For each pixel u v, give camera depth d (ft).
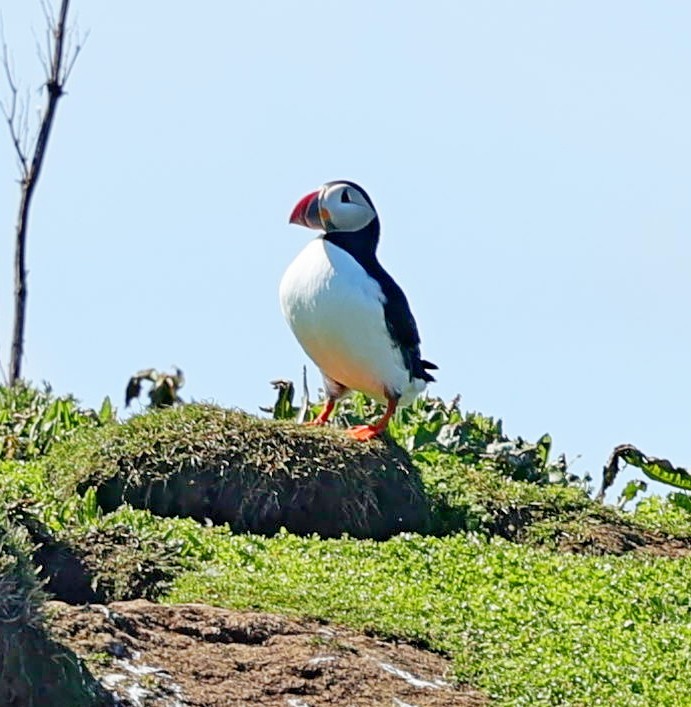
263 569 45.24
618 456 61.16
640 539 54.60
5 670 32.58
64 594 43.06
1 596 32.89
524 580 46.52
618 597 46.14
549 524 53.83
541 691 38.60
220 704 35.55
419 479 53.62
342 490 51.57
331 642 38.81
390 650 39.58
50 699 33.14
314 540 48.55
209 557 45.73
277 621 39.37
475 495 54.39
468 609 43.52
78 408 63.57
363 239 56.34
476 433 61.77
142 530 46.65
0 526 34.09
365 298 54.49
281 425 53.21
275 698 36.35
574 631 42.78
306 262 55.47
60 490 51.26
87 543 44.65
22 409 63.05
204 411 53.16
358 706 36.58
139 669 35.99
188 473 51.06
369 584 44.70
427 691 37.83
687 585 47.88
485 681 38.88
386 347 55.21
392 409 55.31
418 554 47.96
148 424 52.80
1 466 54.70
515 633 42.24
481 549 49.29
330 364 56.44
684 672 40.81
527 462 60.49
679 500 58.85
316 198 56.13
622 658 41.22
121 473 51.24
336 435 53.57
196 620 38.68
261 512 50.85
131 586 42.96
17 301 77.30
